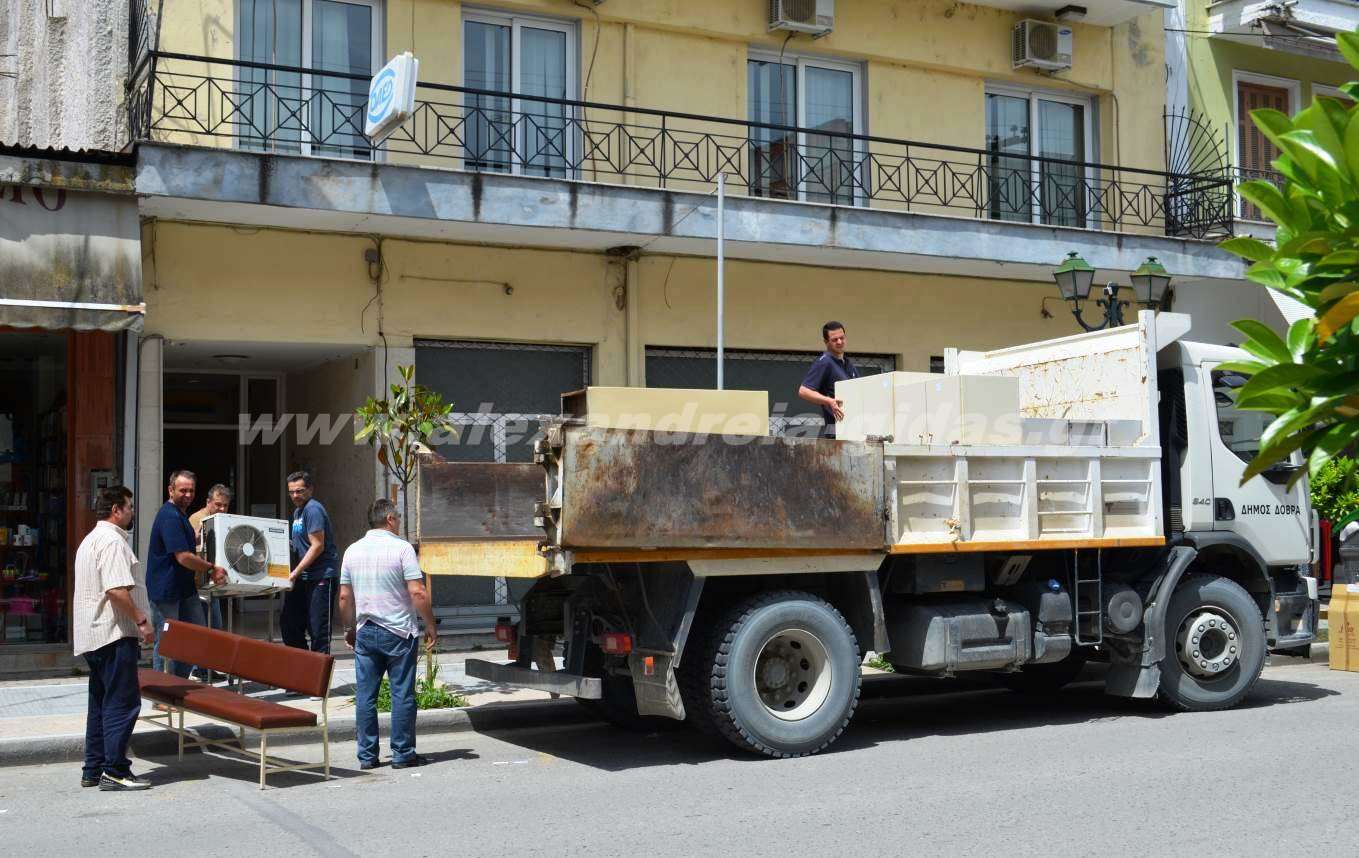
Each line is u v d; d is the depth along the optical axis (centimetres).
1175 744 880
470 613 1399
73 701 1045
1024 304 1708
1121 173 1772
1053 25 1695
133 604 780
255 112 1326
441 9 1402
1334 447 236
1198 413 1022
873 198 1623
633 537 783
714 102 1536
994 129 1727
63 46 1252
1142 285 1378
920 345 1631
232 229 1291
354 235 1344
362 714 834
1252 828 641
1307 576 1117
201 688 857
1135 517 972
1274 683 1189
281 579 1070
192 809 720
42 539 1255
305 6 1352
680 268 1501
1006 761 827
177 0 1283
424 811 707
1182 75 1833
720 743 911
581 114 1467
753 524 820
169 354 1414
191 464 1555
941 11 1662
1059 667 1112
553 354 1470
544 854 609
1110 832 635
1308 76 1947
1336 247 221
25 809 723
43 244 1093
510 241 1397
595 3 1460
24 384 1268
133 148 1143
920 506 884
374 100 1241
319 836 651
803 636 851
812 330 1566
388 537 849
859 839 628
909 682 1150
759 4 1552
